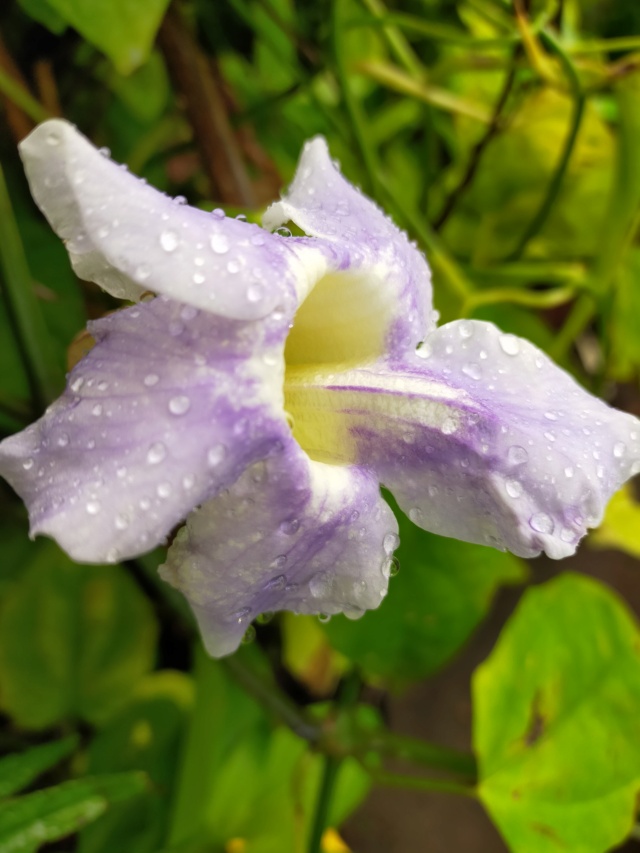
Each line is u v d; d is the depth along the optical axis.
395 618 0.15
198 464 0.07
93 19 0.11
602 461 0.09
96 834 0.16
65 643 0.17
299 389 0.10
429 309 0.10
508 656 0.15
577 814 0.13
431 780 0.14
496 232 0.19
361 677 0.16
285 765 0.17
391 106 0.19
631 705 0.14
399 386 0.09
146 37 0.11
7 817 0.10
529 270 0.18
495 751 0.14
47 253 0.15
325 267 0.08
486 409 0.09
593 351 0.24
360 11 0.17
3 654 0.16
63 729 0.17
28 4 0.12
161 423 0.07
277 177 0.18
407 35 0.19
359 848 0.21
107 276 0.08
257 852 0.16
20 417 0.12
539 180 0.18
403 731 0.22
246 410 0.07
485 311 0.17
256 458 0.07
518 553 0.09
